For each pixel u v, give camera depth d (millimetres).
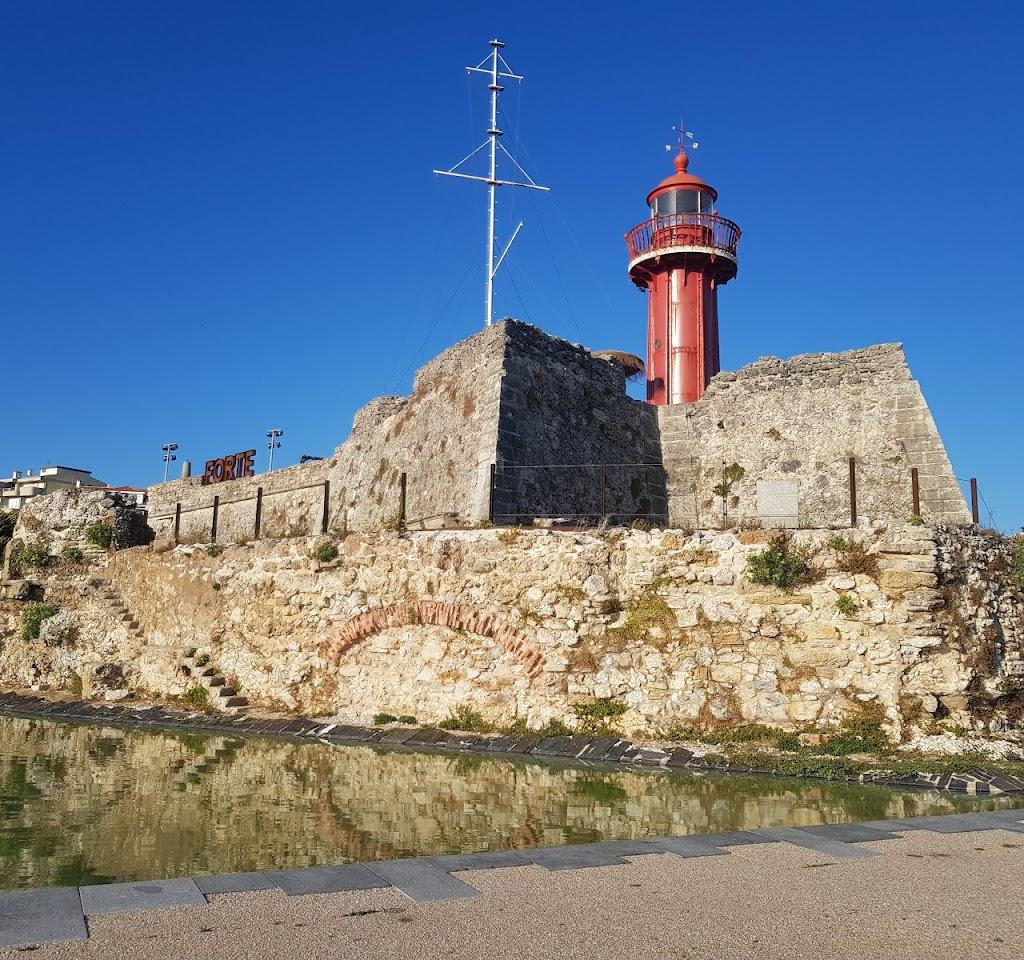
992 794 12383
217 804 10867
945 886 7066
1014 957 5516
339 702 19797
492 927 5922
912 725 15375
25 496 93688
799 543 16766
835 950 5594
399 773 13602
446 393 25188
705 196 38531
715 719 16391
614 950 5531
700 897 6688
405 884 6918
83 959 5219
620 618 17547
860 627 16016
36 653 26453
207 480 43312
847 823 9570
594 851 8102
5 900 6375
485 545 18797
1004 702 16266
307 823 9805
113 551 27250
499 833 9406
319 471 33219
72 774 13102
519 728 17469
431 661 18781
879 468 23719
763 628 16547
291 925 5902
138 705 22188
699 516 26219
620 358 38656
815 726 15789
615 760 15203
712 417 26875
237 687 21719
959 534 16750
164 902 6363
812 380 25453
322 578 20750
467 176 33625
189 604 23453
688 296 37219
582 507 23922
